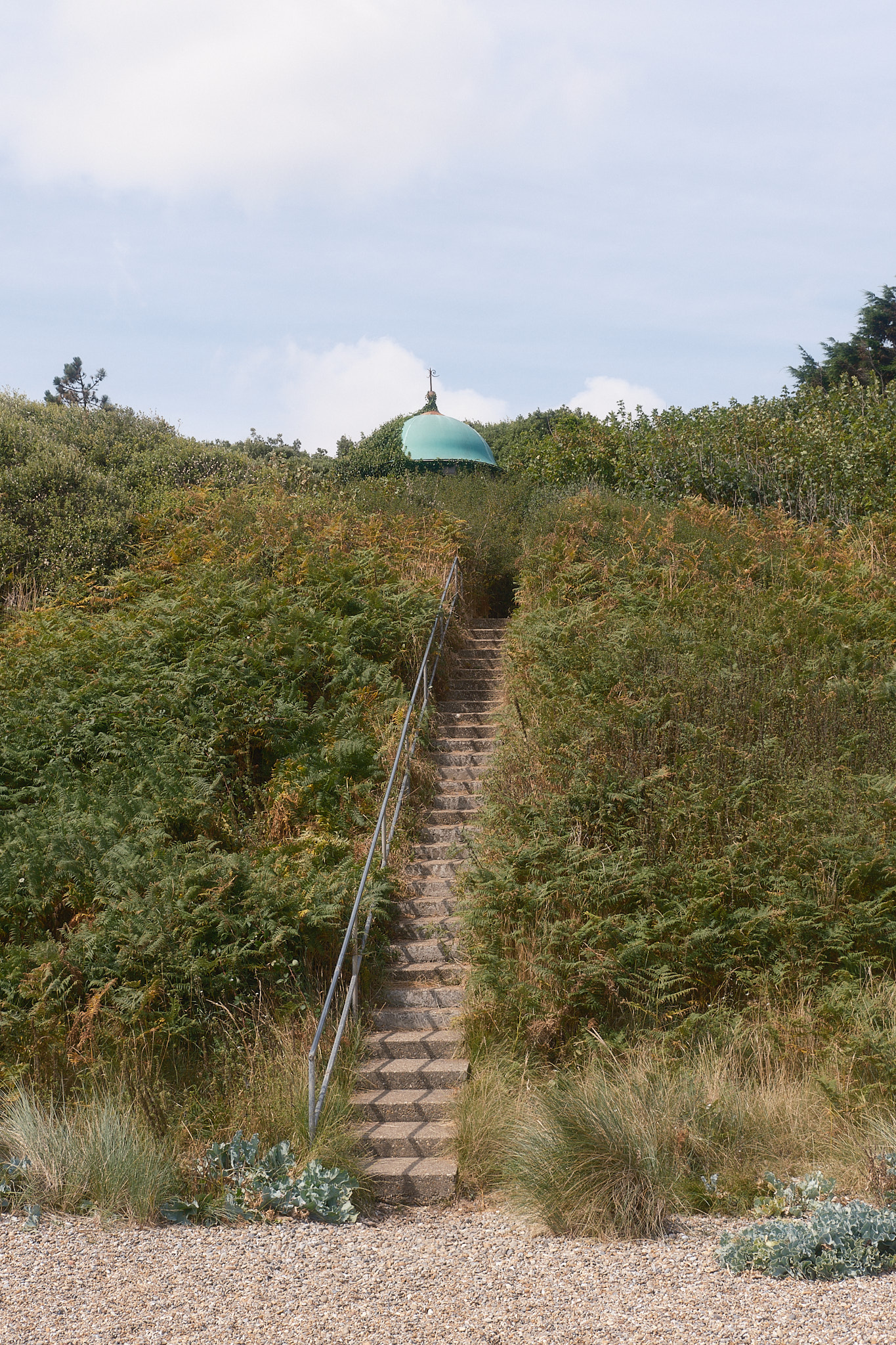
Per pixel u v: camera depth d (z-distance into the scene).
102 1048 7.19
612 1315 4.51
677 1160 6.06
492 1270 5.11
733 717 10.28
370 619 13.20
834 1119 6.47
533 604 14.66
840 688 10.76
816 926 7.95
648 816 8.94
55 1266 5.24
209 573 14.03
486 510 20.55
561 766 9.59
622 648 11.34
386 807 9.62
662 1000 7.53
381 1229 5.85
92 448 23.19
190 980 7.63
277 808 9.94
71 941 7.89
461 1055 7.68
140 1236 5.67
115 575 15.27
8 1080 7.00
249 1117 6.69
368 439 34.06
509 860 8.60
